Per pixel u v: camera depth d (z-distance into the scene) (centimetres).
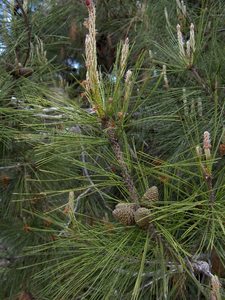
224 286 127
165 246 102
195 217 100
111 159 111
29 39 196
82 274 111
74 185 194
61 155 115
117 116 101
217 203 98
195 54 150
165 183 103
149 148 193
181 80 176
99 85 100
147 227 98
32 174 193
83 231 107
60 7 243
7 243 211
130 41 258
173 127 169
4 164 198
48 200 192
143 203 100
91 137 103
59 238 119
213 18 194
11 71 178
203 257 120
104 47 297
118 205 100
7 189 203
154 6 229
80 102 181
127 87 100
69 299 125
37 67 195
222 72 169
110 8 278
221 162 134
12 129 159
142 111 159
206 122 150
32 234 199
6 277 219
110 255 98
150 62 198
